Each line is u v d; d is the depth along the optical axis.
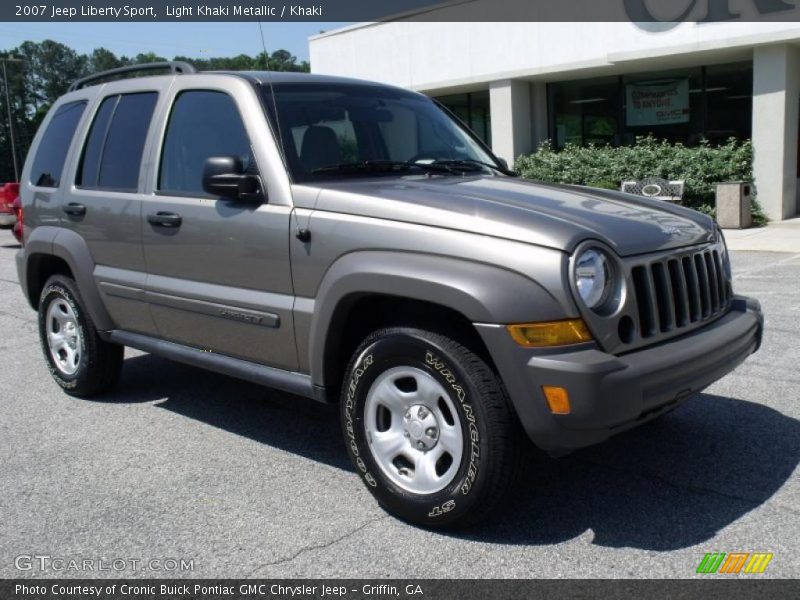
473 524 3.27
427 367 3.21
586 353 2.94
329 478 3.95
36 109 96.75
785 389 4.95
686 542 3.18
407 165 4.26
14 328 7.93
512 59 17.45
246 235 3.87
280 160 3.83
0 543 3.37
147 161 4.54
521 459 3.13
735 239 12.42
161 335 4.59
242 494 3.78
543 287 2.95
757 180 14.73
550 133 18.77
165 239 4.33
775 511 3.40
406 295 3.19
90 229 4.89
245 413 4.98
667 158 15.57
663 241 3.35
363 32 19.98
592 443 3.01
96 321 4.98
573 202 3.60
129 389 5.54
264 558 3.17
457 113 20.12
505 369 2.97
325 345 3.57
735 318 3.72
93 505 3.70
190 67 4.56
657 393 3.05
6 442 4.56
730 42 14.21
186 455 4.30
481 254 3.07
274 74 4.35
